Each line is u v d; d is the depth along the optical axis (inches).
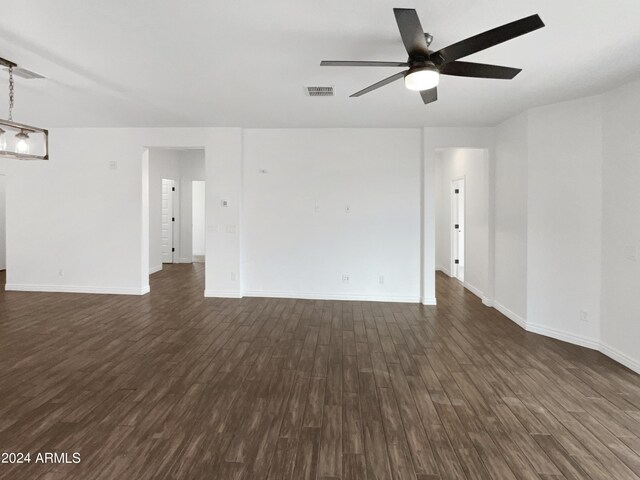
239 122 213.5
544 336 169.2
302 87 147.2
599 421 102.0
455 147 217.5
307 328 178.7
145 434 94.3
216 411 105.5
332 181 229.5
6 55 117.6
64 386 119.2
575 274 158.9
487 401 112.4
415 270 227.9
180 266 358.9
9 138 229.5
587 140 153.3
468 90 146.9
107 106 177.6
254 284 237.0
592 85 139.9
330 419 102.1
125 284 238.5
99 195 235.3
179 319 189.9
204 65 124.5
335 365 137.2
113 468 81.7
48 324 179.8
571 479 79.9
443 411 106.7
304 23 96.3
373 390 118.7
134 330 172.9
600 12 89.6
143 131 230.7
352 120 204.5
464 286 273.6
